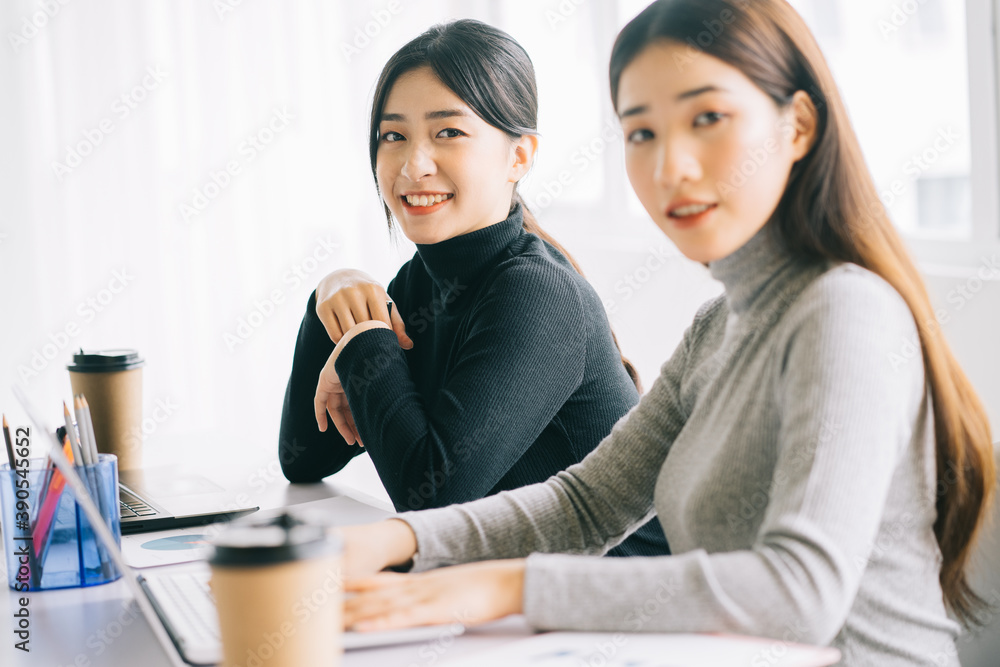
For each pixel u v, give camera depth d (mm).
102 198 3168
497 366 1252
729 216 825
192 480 1384
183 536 1129
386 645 758
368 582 798
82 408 981
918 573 851
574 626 745
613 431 1057
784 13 838
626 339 2846
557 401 1303
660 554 1374
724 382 902
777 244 876
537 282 1313
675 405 1029
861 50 2273
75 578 959
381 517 1216
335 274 1472
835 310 781
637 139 849
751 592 714
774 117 823
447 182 1362
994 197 1963
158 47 3189
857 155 860
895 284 838
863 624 833
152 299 3254
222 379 3365
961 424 855
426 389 1494
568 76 3182
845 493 725
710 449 889
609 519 1006
